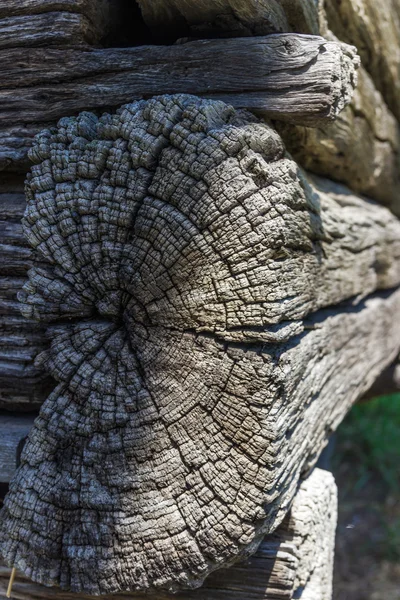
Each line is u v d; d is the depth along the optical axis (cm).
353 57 85
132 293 79
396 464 242
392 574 190
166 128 79
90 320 82
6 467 87
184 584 79
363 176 123
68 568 80
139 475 79
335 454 243
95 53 86
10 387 87
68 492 80
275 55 82
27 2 86
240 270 77
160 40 92
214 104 79
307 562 88
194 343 79
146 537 79
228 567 82
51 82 87
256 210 77
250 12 82
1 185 91
